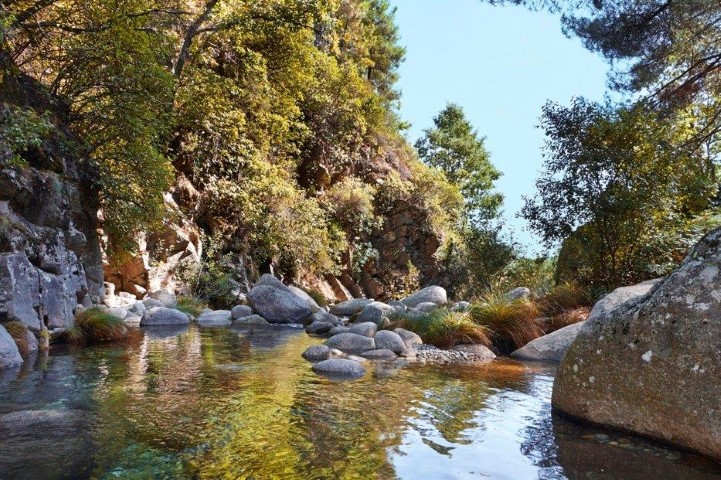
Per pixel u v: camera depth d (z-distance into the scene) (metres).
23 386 4.54
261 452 3.07
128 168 10.77
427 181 27.70
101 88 10.76
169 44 11.35
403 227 26.50
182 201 16.20
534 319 8.77
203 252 16.38
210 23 17.95
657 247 9.34
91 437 3.22
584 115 9.80
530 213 10.36
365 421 3.80
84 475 2.63
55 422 3.49
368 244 24.86
